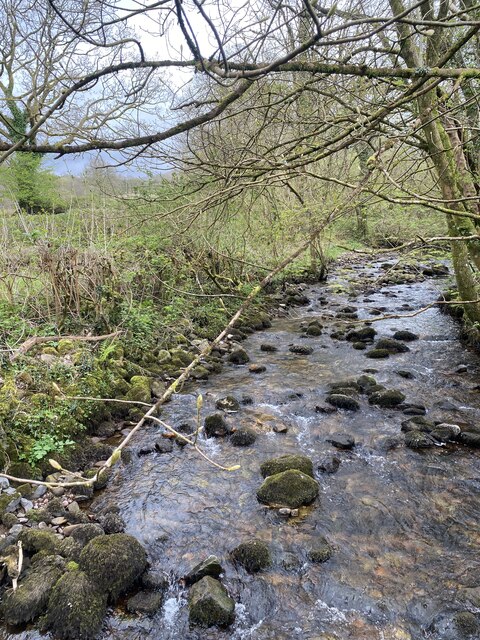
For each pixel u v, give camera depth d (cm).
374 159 275
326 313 1108
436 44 515
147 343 778
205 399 650
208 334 907
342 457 496
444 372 712
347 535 384
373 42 430
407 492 434
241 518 409
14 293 725
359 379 684
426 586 330
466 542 369
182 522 407
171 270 903
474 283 782
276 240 971
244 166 398
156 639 303
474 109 581
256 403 635
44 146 224
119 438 546
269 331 997
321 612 317
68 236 738
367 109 425
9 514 388
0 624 309
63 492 438
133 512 419
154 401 639
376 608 317
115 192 889
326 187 885
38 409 504
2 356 528
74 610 307
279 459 474
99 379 602
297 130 582
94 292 685
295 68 281
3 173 1286
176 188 762
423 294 1234
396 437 525
